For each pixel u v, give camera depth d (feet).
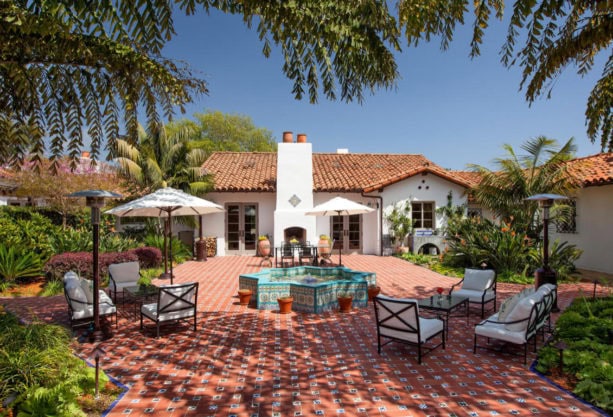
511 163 46.44
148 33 11.26
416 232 60.59
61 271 36.40
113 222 59.06
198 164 62.90
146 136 59.47
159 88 14.01
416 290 35.83
